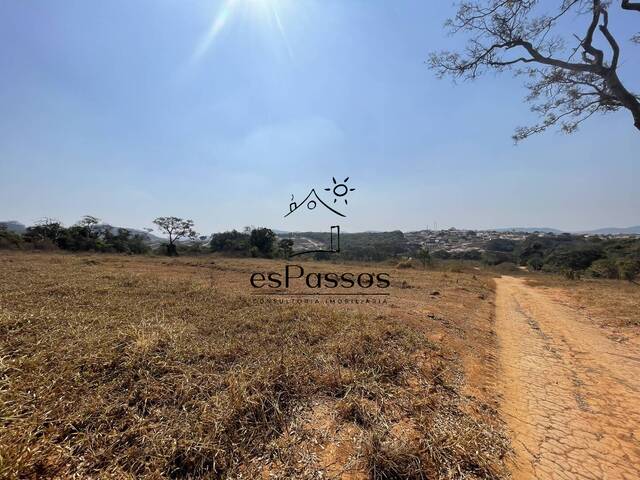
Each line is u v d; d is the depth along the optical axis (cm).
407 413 308
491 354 522
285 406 295
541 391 398
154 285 803
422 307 769
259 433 257
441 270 2253
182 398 288
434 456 243
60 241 2991
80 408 261
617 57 492
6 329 398
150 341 377
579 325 739
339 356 406
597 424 326
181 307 594
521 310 928
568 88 599
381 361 396
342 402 305
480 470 242
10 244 2536
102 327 443
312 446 251
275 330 500
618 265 2089
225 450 230
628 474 255
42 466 208
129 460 218
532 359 512
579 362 500
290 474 223
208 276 1198
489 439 283
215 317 553
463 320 704
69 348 354
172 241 3750
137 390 292
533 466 260
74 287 699
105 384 301
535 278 2206
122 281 835
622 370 469
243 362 372
